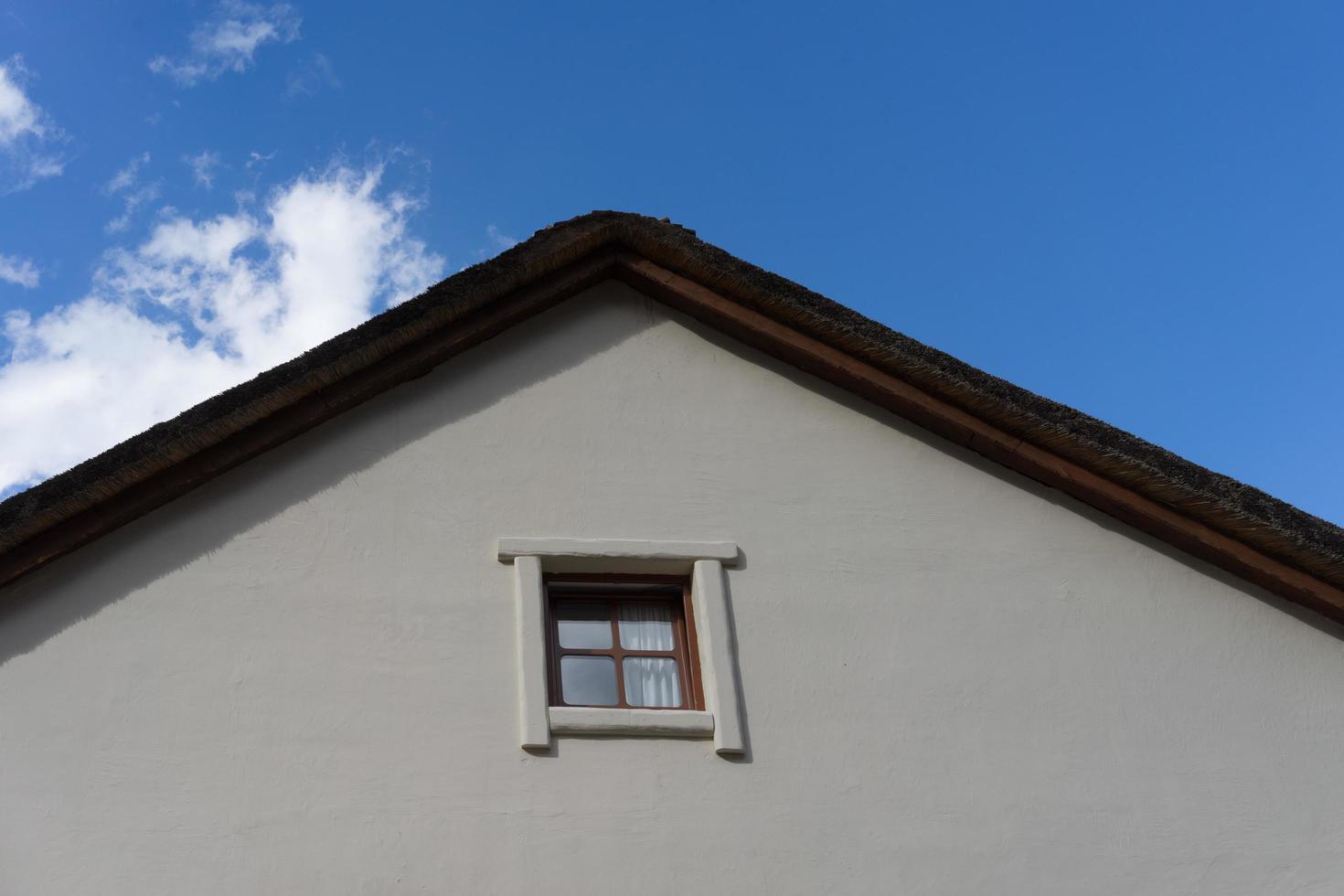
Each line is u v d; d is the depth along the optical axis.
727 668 8.23
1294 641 8.88
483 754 7.78
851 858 7.72
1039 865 7.87
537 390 9.23
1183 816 8.14
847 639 8.48
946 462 9.30
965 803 8.00
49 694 7.77
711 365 9.50
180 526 8.41
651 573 8.69
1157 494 9.04
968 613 8.69
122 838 7.36
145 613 8.08
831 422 9.36
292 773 7.63
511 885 7.39
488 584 8.40
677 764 7.88
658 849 7.59
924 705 8.30
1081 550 9.05
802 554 8.77
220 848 7.37
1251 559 8.98
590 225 9.59
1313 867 8.07
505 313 9.34
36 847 7.30
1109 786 8.18
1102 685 8.53
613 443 9.07
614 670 8.43
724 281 9.45
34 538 8.14
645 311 9.70
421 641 8.14
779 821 7.78
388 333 8.91
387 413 9.00
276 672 7.95
